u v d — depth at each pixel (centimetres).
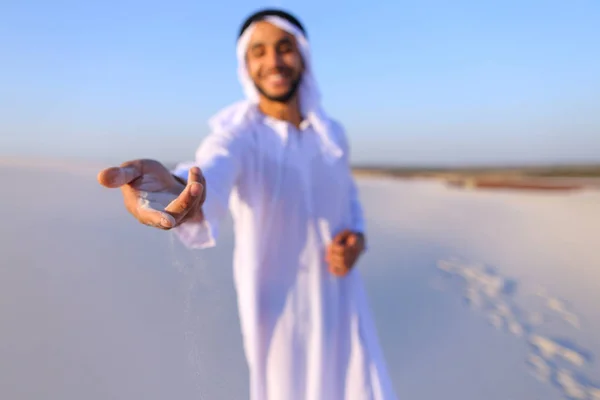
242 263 158
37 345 266
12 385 227
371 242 615
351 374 169
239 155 147
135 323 274
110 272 383
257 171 152
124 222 593
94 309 310
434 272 480
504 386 269
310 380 159
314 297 162
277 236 158
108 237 508
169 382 207
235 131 154
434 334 333
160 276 362
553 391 266
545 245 618
